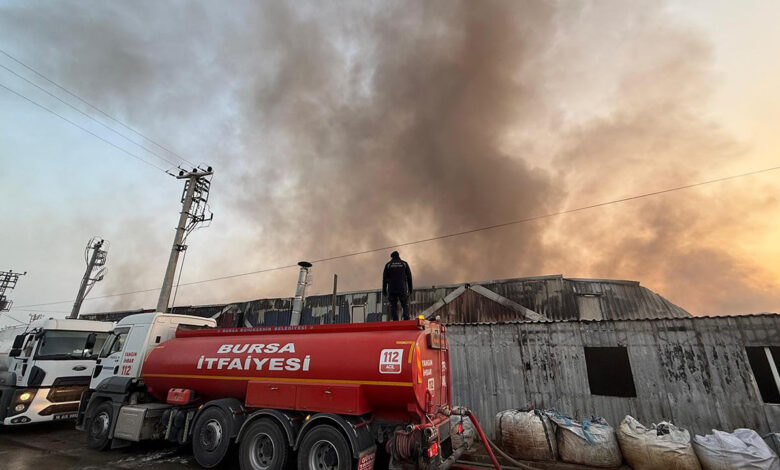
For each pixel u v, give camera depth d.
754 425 7.33
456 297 18.69
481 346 10.15
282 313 22.89
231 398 7.34
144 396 8.50
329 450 5.83
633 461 6.61
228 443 6.71
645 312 16.42
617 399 8.50
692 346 8.20
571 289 17.06
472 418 6.36
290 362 6.47
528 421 7.54
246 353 7.08
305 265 17.47
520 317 16.92
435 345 6.38
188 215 19.53
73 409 10.53
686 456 6.16
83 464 7.25
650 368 8.41
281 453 6.09
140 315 9.28
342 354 6.09
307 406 6.03
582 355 9.09
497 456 7.57
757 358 7.86
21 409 9.53
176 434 7.68
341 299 21.47
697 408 7.82
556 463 7.07
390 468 5.28
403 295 8.98
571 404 8.86
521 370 9.57
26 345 10.41
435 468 5.33
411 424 5.54
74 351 11.01
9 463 7.33
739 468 5.72
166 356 8.09
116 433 7.85
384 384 5.59
